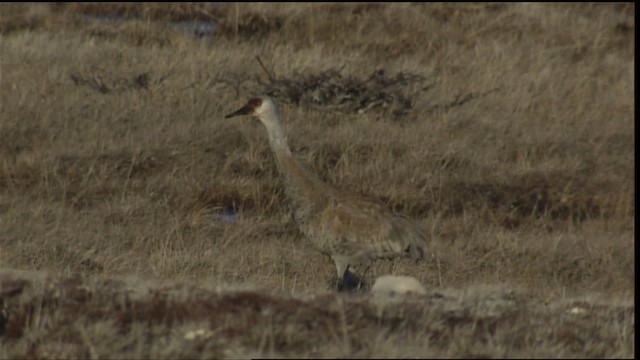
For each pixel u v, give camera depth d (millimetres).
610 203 43656
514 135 49781
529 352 20906
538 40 64688
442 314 23234
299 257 35875
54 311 22844
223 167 44469
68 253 35000
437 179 44375
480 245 37844
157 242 36969
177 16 68062
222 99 51344
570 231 40344
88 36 60844
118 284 25500
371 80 53250
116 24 63844
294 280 32125
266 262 35094
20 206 38906
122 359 20797
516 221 41781
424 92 54438
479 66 58906
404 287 26141
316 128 48906
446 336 21797
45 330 21766
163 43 61500
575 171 46438
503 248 37469
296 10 66000
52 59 54844
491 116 51750
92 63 55375
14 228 36562
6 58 53812
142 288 25188
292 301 23453
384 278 26578
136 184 42125
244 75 53750
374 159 46062
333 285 30891
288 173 28859
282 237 38562
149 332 21906
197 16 68000
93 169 42844
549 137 49688
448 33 64688
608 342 21906
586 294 31234
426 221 40656
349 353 20484
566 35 65375
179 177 43156
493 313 23688
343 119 51062
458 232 39688
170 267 34000
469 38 64188
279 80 52281
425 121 50969
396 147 47188
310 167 45281
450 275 34906
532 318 23312
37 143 45219
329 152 46656
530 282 34781
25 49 55531
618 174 46750
